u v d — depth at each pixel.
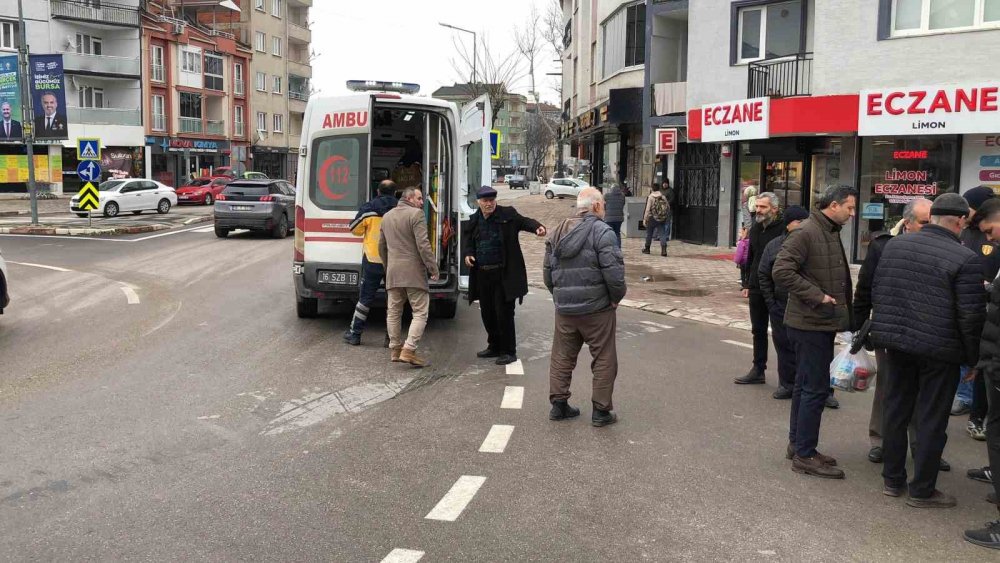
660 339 9.81
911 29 15.88
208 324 10.19
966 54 15.21
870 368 5.89
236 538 4.23
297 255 9.94
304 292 9.89
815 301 5.23
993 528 4.36
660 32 24.06
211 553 4.05
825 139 18.06
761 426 6.39
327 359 8.38
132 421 6.21
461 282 10.55
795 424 5.61
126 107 51.72
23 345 8.89
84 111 48.84
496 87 39.25
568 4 44.19
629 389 7.45
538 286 14.46
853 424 6.62
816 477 5.32
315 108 9.70
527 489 4.96
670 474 5.29
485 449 5.70
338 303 11.94
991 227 5.71
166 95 54.16
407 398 6.98
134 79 51.50
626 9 26.58
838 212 5.40
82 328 9.87
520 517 4.54
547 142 90.62
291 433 5.99
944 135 15.64
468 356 8.67
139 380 7.41
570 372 6.43
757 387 7.64
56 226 25.61
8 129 26.11
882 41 16.11
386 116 11.93
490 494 4.87
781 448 5.88
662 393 7.33
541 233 8.16
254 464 5.33
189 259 17.84
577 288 6.17
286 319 10.59
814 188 18.48
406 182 11.68
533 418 6.46
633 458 5.57
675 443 5.93
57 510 4.57
